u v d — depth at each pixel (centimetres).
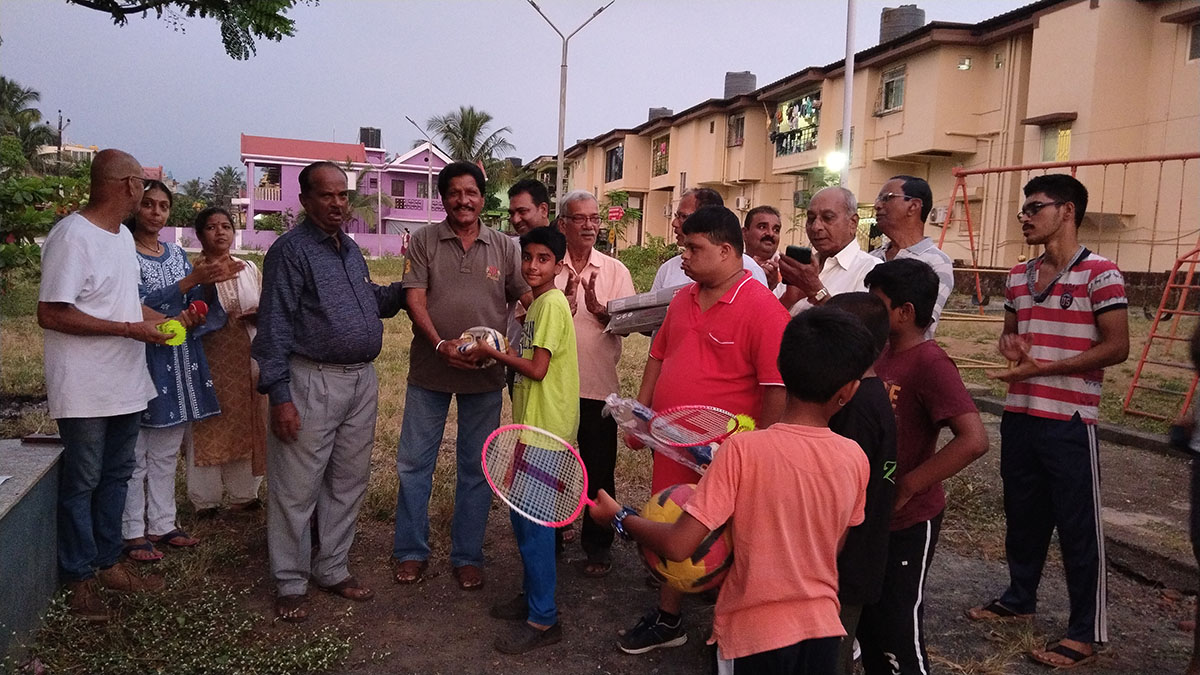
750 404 336
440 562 468
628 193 4100
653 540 240
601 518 263
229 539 489
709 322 341
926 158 2405
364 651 370
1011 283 408
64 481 370
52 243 355
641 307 429
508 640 372
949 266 413
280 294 380
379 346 411
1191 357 341
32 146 4519
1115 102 1872
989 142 2197
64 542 373
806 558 232
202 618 374
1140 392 982
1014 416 393
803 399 236
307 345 388
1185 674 340
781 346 237
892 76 2402
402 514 443
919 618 299
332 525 419
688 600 429
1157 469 687
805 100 2784
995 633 395
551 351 381
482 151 4291
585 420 463
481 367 399
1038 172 2020
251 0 512
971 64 2216
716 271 337
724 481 233
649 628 375
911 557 295
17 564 319
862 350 228
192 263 543
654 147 3938
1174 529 533
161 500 471
